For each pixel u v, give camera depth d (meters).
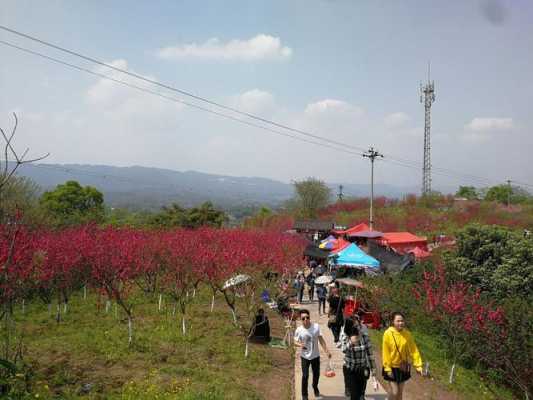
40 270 14.37
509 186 73.12
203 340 12.95
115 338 12.63
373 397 8.62
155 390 8.52
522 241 18.05
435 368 11.62
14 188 22.14
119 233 22.70
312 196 68.31
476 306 13.15
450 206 63.41
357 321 7.69
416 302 16.36
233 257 16.38
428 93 66.62
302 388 8.16
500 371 11.65
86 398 8.30
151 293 19.84
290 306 17.02
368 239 32.69
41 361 10.43
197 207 51.47
